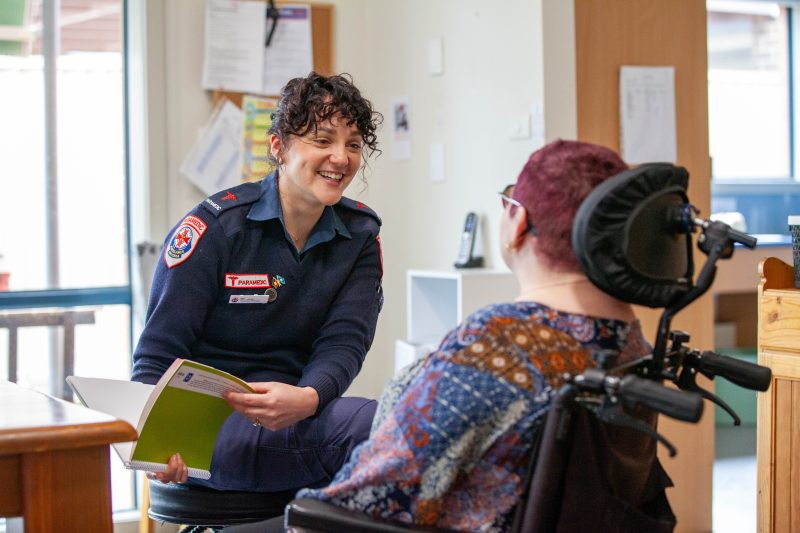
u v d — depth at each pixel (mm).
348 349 2016
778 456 1979
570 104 3201
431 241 3797
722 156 6113
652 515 1274
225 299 1978
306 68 3842
